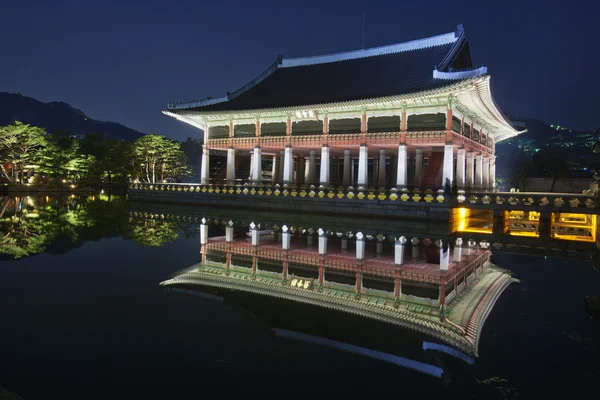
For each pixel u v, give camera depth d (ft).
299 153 164.25
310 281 44.70
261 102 140.46
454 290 41.39
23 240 64.80
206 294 37.65
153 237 73.31
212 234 80.28
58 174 218.59
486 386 21.07
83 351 24.26
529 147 501.56
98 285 39.27
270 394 19.76
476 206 91.66
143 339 26.27
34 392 19.51
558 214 110.01
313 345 26.08
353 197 106.93
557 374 22.43
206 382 20.85
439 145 113.39
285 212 120.26
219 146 151.74
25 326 28.09
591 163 222.28
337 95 125.08
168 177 268.82
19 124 199.62
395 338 27.71
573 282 44.60
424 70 120.47
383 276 47.55
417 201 96.27
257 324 29.78
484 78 89.86
